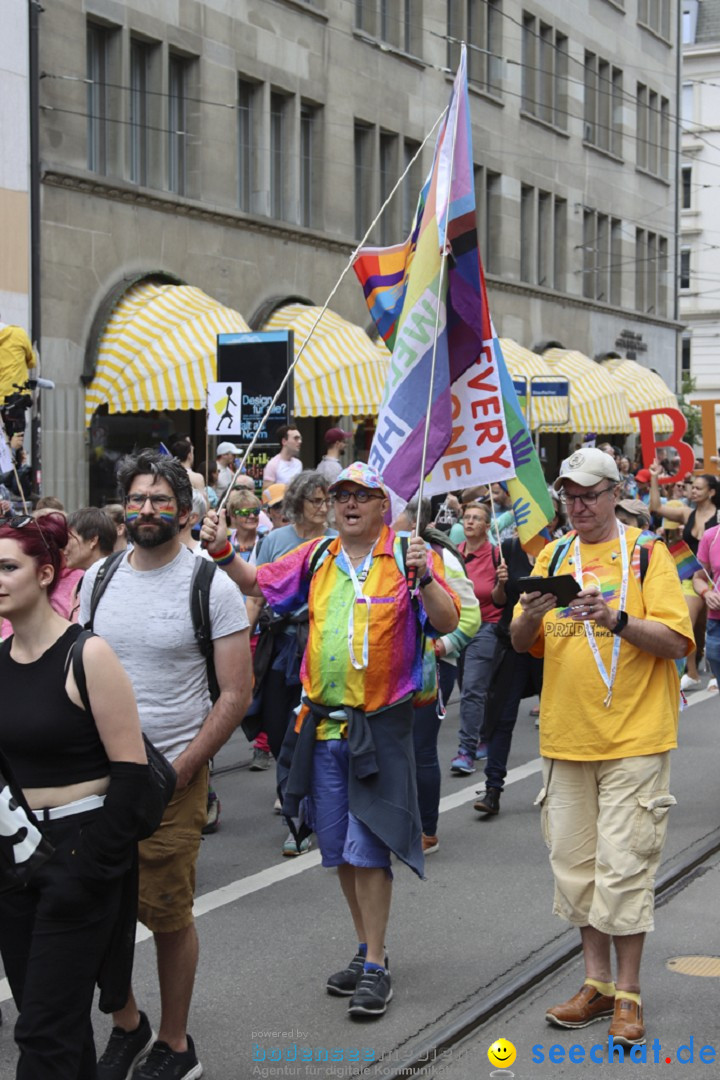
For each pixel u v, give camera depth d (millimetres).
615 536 5180
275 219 22344
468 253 6117
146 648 4562
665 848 7523
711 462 18953
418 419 6066
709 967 5672
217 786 9148
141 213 19484
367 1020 5090
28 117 17250
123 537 8422
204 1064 4699
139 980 5543
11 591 3771
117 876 3773
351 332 21516
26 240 17219
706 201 52531
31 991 3697
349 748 5137
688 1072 4641
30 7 17203
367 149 25453
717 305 52594
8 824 3572
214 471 17219
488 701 8258
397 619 5172
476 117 29500
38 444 15727
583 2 35125
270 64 22328
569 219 34469
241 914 6410
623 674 4969
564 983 5504
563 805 5102
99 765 3836
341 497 5289
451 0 28453
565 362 30969
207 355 18391
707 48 51906
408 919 6328
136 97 19984
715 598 8758
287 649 7562
